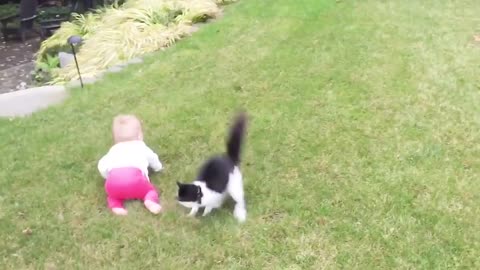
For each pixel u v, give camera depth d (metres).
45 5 10.59
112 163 2.86
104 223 2.69
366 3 5.86
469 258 2.41
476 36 4.88
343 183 2.95
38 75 5.93
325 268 2.37
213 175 2.63
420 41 4.80
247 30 5.36
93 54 5.45
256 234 2.58
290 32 5.19
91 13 7.25
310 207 2.76
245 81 4.28
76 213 2.79
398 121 3.56
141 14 6.09
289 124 3.61
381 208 2.73
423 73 4.20
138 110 3.93
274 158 3.22
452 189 2.86
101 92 4.32
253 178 3.01
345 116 3.67
